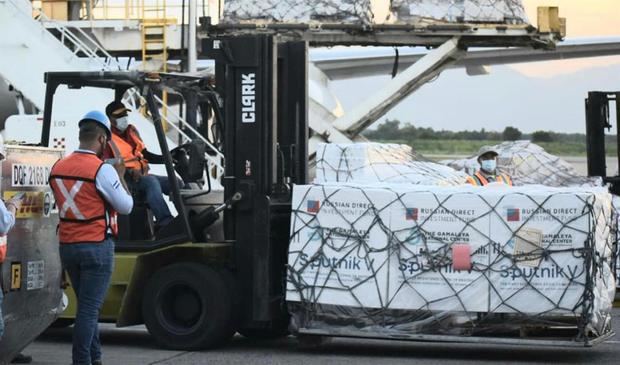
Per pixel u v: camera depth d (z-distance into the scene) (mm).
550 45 22844
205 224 11125
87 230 8469
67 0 24734
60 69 20641
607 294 10227
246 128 10930
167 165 10898
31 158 8992
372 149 14930
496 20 22266
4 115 23328
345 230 10211
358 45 22766
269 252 10766
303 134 11742
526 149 21125
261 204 10758
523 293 9742
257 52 10891
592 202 9609
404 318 10078
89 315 8516
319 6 21875
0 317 7961
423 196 10000
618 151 20188
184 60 24391
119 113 11195
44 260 9203
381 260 10094
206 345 10680
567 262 9648
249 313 10906
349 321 10234
